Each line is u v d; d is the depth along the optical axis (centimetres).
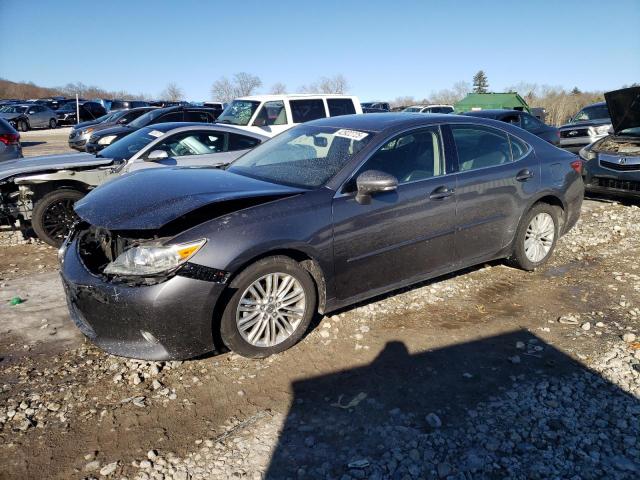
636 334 376
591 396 303
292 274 344
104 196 366
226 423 283
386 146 395
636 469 247
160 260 304
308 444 266
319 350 358
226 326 326
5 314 423
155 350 314
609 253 558
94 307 318
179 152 722
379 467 249
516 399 301
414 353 354
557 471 246
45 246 632
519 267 497
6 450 262
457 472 246
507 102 3203
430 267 420
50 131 3045
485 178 438
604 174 773
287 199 348
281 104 1123
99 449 264
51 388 316
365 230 371
